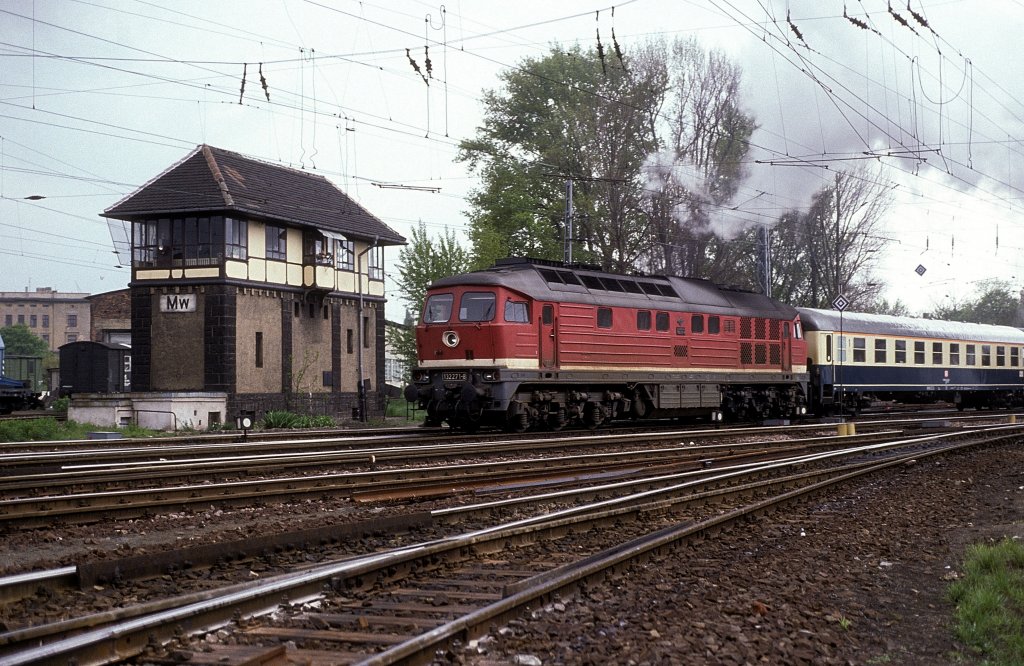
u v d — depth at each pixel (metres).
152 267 34.94
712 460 16.80
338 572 7.21
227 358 33.84
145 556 7.57
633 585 7.71
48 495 12.05
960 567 9.02
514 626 6.38
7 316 115.38
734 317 28.16
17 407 43.97
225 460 15.24
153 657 5.59
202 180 35.03
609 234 44.31
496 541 9.00
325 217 39.00
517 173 47.50
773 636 6.47
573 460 16.14
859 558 9.41
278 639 6.00
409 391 22.75
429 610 6.71
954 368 38.66
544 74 47.84
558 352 22.83
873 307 57.84
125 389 44.50
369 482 13.51
